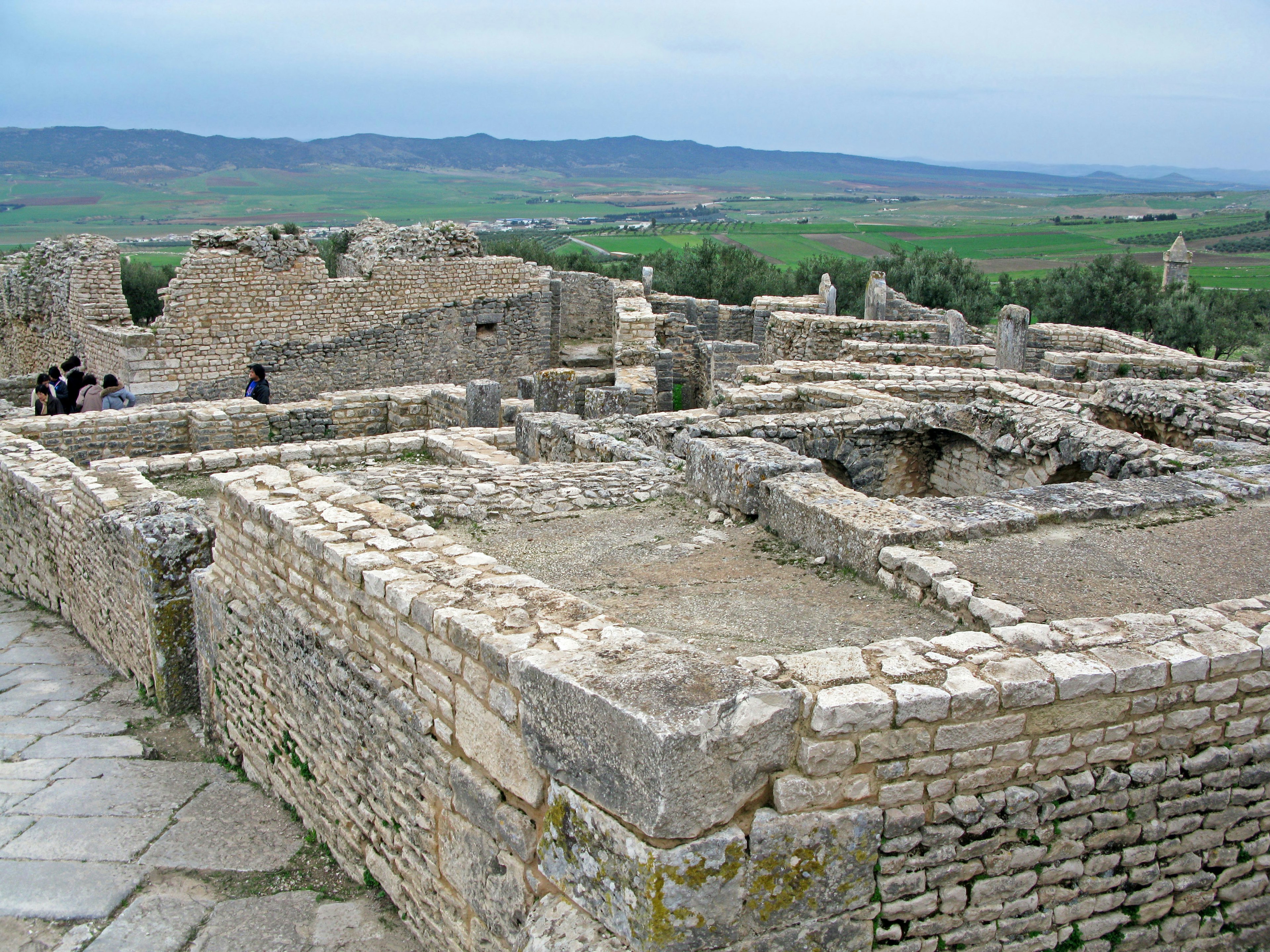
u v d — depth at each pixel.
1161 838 4.63
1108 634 4.79
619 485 9.22
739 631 5.73
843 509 7.27
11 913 5.47
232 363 25.28
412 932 5.38
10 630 11.97
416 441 14.64
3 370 33.44
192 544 9.08
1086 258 107.62
